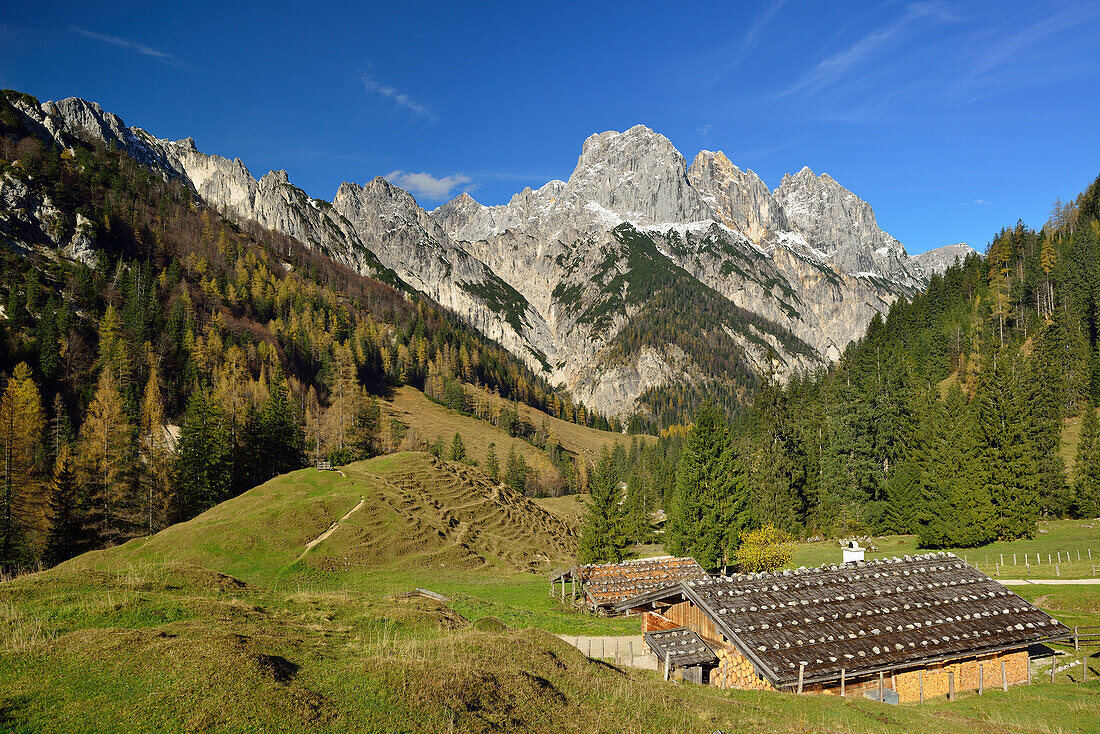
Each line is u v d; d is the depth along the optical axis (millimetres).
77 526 81812
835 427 88188
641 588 48500
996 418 68500
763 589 27453
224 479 96562
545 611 48219
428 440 188625
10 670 13828
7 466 87062
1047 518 77312
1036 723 21328
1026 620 27219
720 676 25484
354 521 78562
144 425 123000
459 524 91062
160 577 24062
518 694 16391
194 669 13961
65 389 131000
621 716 17094
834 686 24031
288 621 21344
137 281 183500
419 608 27000
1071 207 169375
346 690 14750
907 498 78688
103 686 13328
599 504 69438
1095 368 100000
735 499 62094
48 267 174250
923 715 21578
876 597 27562
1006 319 125188
